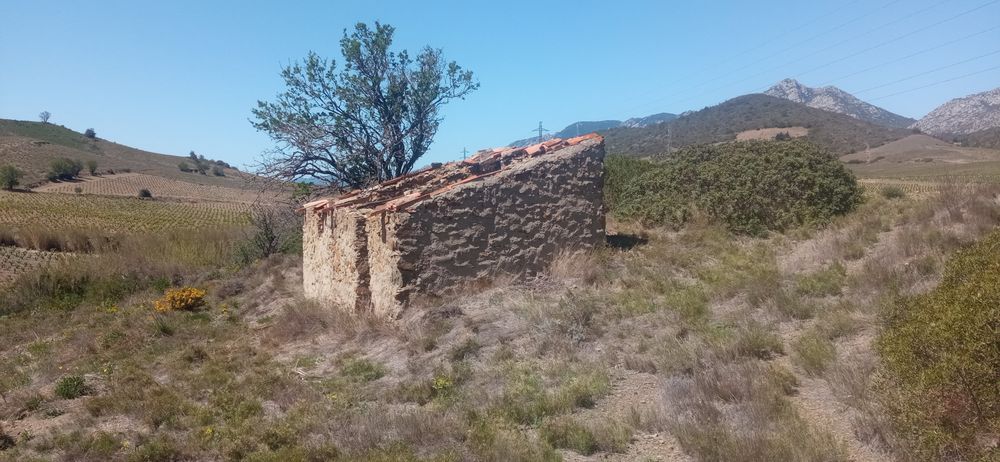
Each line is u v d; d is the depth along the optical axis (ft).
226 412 23.53
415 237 32.94
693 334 23.95
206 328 43.68
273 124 66.33
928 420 13.37
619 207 59.06
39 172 291.79
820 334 22.20
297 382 26.45
